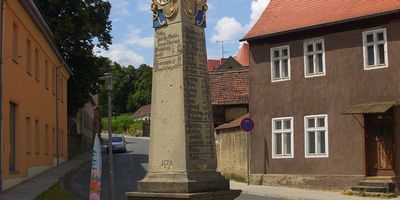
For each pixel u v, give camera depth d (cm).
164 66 1063
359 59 2420
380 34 2377
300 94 2597
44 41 3062
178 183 987
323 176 2486
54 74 3591
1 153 2025
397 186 2261
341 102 2461
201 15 1097
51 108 3434
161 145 1041
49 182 2416
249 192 2341
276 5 2867
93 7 4316
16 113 2380
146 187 1032
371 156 2378
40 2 4044
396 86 2314
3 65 2077
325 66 2523
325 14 2567
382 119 2350
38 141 2906
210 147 1060
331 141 2481
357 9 2458
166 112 1044
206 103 1072
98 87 4622
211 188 1020
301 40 2608
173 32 1058
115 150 5081
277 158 2659
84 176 2917
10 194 1953
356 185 2378
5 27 2108
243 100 3566
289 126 2633
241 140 2872
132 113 12394
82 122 5828
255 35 2727
